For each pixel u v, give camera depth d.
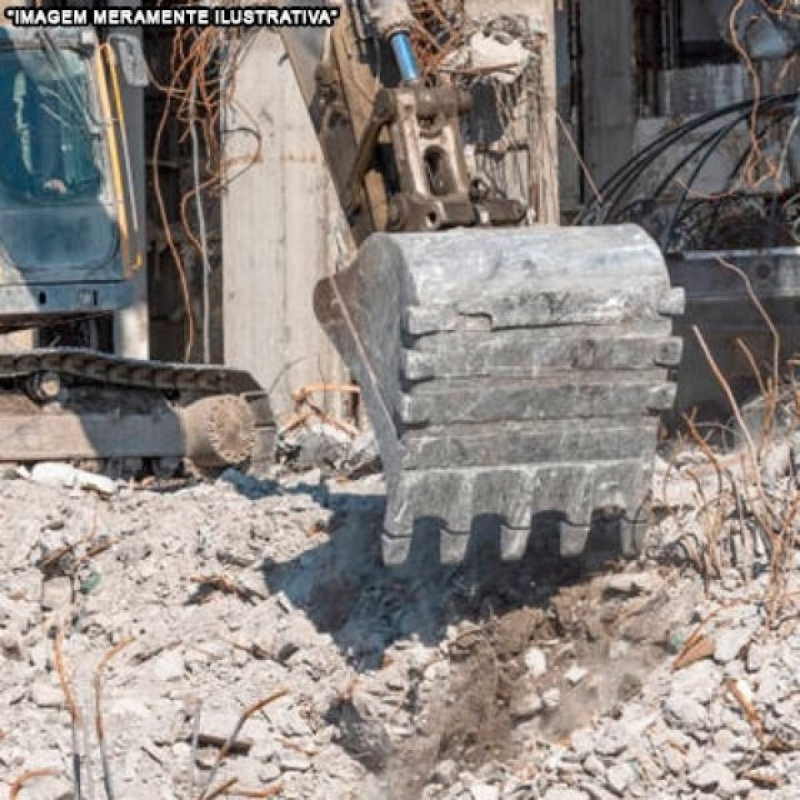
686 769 19.80
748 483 22.56
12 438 29.58
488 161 35.19
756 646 20.61
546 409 20.36
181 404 30.62
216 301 47.31
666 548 22.06
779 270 31.12
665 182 34.06
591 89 46.88
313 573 22.72
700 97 43.03
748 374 31.66
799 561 21.42
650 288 20.38
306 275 37.81
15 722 21.30
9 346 41.75
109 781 20.31
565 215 46.88
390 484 20.36
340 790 20.62
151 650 22.34
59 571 23.91
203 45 38.34
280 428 34.03
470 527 20.45
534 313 20.08
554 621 21.48
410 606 21.89
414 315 19.80
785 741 19.67
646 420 20.69
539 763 20.50
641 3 46.44
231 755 20.88
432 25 35.44
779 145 34.56
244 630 22.36
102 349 43.69
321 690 21.47
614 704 20.84
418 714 20.81
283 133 37.66
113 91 31.75
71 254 31.64
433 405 20.05
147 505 24.89
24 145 31.52
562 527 20.81
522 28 35.12
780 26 38.19
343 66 22.61
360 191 22.47
